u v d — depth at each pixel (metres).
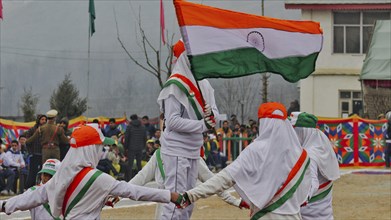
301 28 8.55
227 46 8.23
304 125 9.71
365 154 27.17
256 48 8.37
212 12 8.18
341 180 22.72
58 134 18.02
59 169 7.81
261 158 7.59
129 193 7.77
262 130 7.71
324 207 9.69
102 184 7.71
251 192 7.58
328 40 41.28
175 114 9.17
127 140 21.48
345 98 41.16
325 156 9.59
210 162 25.47
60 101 52.22
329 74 41.12
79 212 7.73
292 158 7.68
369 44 37.72
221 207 16.42
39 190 8.02
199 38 8.12
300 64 8.55
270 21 8.44
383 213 15.76
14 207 7.99
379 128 27.19
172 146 9.35
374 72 36.38
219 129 27.67
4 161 18.81
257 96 58.41
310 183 7.84
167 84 9.23
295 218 7.66
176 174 9.34
